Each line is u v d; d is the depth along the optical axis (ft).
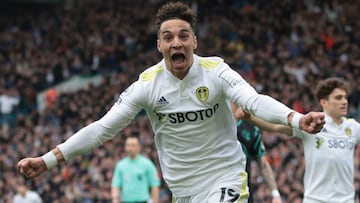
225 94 28.91
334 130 42.63
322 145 42.11
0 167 120.67
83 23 183.32
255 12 159.22
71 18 187.83
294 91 121.80
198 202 29.86
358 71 127.85
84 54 169.48
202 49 151.94
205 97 28.91
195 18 29.27
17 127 143.84
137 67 153.89
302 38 146.10
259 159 42.32
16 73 167.73
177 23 28.63
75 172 111.34
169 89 29.22
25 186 92.02
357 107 114.73
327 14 153.58
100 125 29.76
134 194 71.26
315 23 149.28
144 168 71.56
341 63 130.52
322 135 42.29
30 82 164.04
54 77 166.09
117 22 179.32
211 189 29.66
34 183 108.27
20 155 126.00
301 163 96.53
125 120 29.91
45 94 161.17
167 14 28.86
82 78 163.94
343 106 42.70
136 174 71.26
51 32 183.52
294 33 147.54
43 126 139.95
